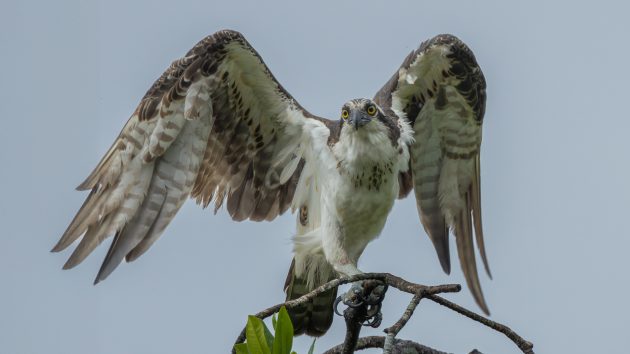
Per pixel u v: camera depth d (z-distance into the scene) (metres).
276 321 7.72
